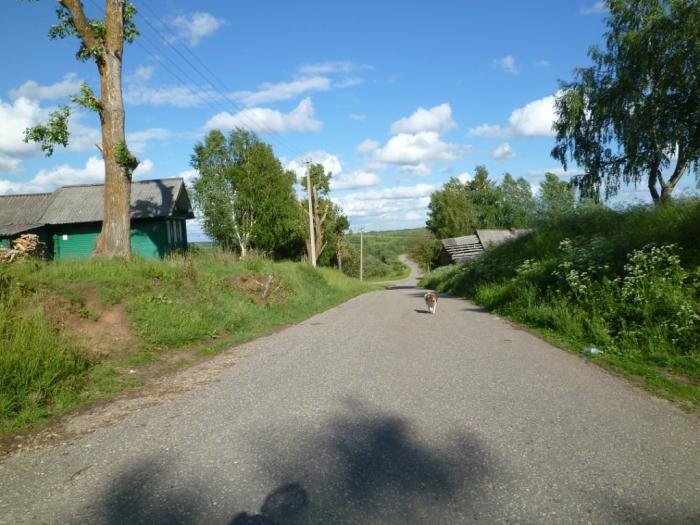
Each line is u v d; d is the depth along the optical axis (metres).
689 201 12.60
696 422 4.62
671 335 7.68
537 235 20.36
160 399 5.81
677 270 9.03
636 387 5.91
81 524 3.00
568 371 6.75
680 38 17.44
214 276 13.86
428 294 15.49
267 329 12.02
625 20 21.88
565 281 12.12
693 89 16.95
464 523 2.90
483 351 8.26
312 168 47.59
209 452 4.07
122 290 10.09
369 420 4.76
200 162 30.59
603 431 4.39
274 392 5.89
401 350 8.45
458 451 3.97
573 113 23.81
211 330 10.42
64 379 6.20
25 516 3.12
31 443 4.49
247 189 29.62
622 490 3.28
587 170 25.11
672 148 18.88
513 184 75.31
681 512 2.99
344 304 20.09
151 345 8.71
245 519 2.99
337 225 59.38
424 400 5.39
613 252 11.84
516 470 3.60
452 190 75.38
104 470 3.79
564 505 3.09
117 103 14.20
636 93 21.14
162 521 3.00
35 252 17.38
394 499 3.20
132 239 24.91
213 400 5.64
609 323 9.03
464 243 45.66
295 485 3.43
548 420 4.70
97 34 14.58
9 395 5.42
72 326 8.22
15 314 7.32
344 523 2.92
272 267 19.58
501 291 15.62
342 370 6.96
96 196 26.38
